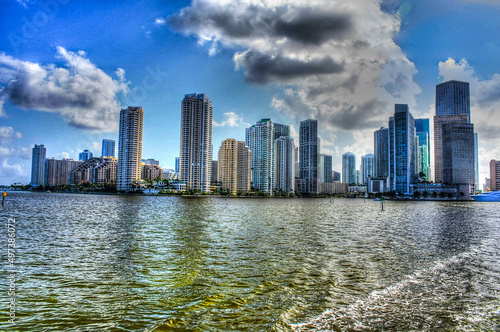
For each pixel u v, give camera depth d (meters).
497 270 30.48
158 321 18.66
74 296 22.73
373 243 45.88
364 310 20.16
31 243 43.53
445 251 40.03
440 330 17.50
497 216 109.19
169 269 30.08
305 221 82.19
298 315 19.33
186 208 139.00
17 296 22.70
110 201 197.25
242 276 27.78
